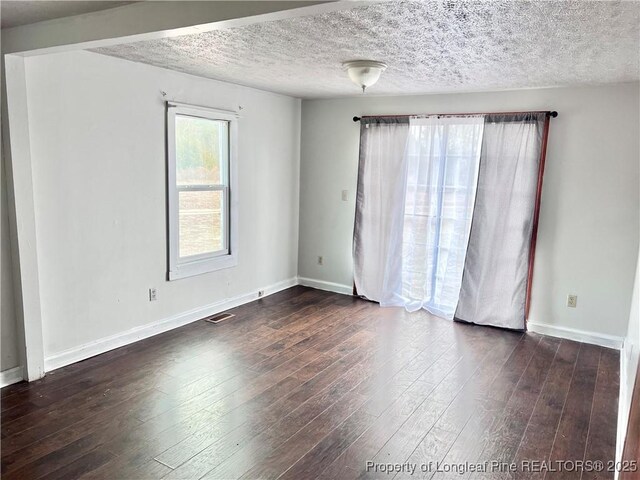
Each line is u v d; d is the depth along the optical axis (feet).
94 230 11.65
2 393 9.91
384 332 14.32
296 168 18.83
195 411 9.47
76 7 7.73
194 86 13.78
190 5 6.98
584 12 6.95
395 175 16.48
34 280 10.32
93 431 8.66
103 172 11.69
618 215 13.39
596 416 9.69
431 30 8.18
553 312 14.52
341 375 11.30
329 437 8.71
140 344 12.80
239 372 11.30
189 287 14.56
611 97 13.10
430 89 14.66
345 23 7.89
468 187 15.17
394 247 16.72
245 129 15.94
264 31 8.54
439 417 9.53
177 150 13.84
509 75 11.98
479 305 15.15
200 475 7.55
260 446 8.38
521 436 8.92
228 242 15.96
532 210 14.26
